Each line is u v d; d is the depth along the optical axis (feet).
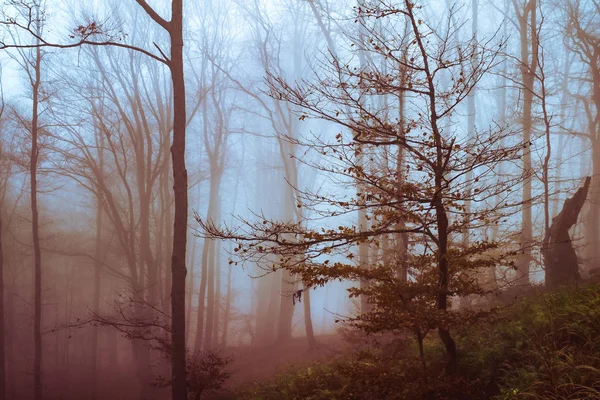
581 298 28.45
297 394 34.88
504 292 45.65
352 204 25.55
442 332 25.95
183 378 43.86
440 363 27.32
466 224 26.48
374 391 26.07
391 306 24.94
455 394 24.66
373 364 26.16
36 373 75.41
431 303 26.43
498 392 24.18
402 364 26.81
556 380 20.26
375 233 25.82
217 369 46.70
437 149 25.30
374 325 24.80
